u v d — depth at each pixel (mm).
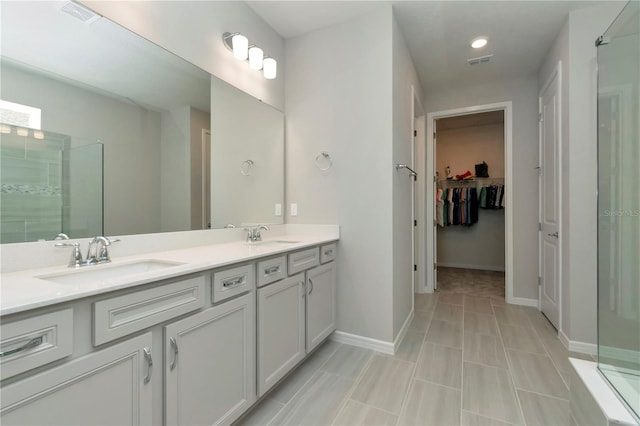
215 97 1912
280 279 1656
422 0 2082
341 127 2346
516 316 2883
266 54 2354
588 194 2156
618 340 1562
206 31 1843
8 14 1062
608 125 1715
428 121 3760
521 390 1675
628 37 1594
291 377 1819
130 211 1441
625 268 1581
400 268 2396
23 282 880
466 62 2969
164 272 1013
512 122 3324
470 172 5098
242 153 2137
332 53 2385
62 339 756
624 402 1109
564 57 2322
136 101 1473
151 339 980
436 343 2297
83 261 1188
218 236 1938
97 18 1306
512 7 2152
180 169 1693
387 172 2174
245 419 1444
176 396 1050
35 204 1116
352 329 2289
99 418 829
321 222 2426
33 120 1117
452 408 1524
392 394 1644
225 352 1272
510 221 3312
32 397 695
